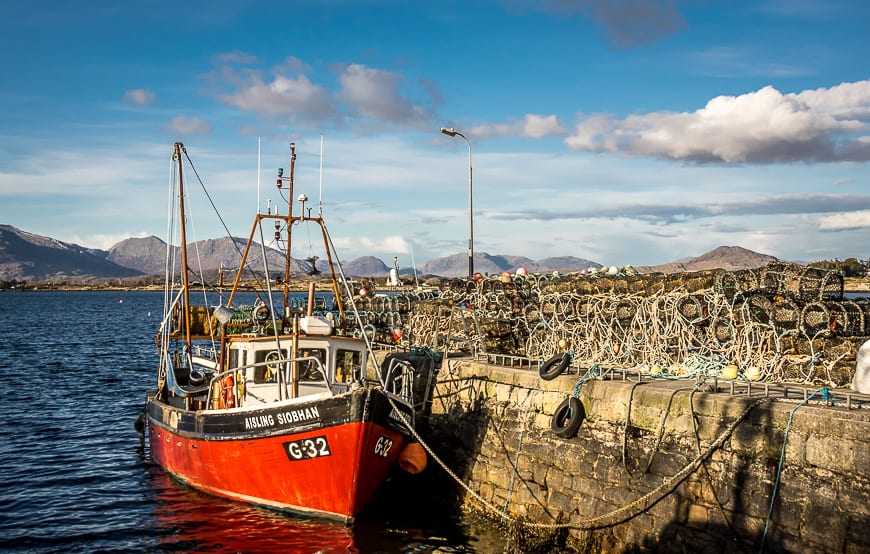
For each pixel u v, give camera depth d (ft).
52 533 46.93
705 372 41.68
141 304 525.34
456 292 74.74
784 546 30.45
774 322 44.91
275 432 45.29
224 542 44.21
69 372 128.36
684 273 53.47
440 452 53.31
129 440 74.08
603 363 51.16
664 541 35.19
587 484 40.09
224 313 51.80
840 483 29.19
